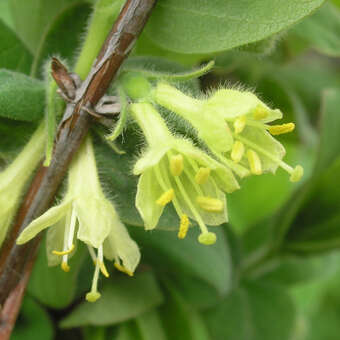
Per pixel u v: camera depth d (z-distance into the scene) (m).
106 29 0.11
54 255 0.11
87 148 0.11
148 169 0.10
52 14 0.14
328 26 0.16
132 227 0.14
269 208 0.19
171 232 0.14
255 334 0.16
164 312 0.15
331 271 0.18
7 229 0.11
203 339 0.17
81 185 0.11
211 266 0.14
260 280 0.17
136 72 0.11
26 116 0.11
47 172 0.11
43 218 0.10
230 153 0.11
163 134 0.11
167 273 0.15
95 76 0.11
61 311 0.14
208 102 0.11
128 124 0.11
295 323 0.16
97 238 0.10
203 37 0.11
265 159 0.11
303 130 0.19
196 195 0.11
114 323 0.14
